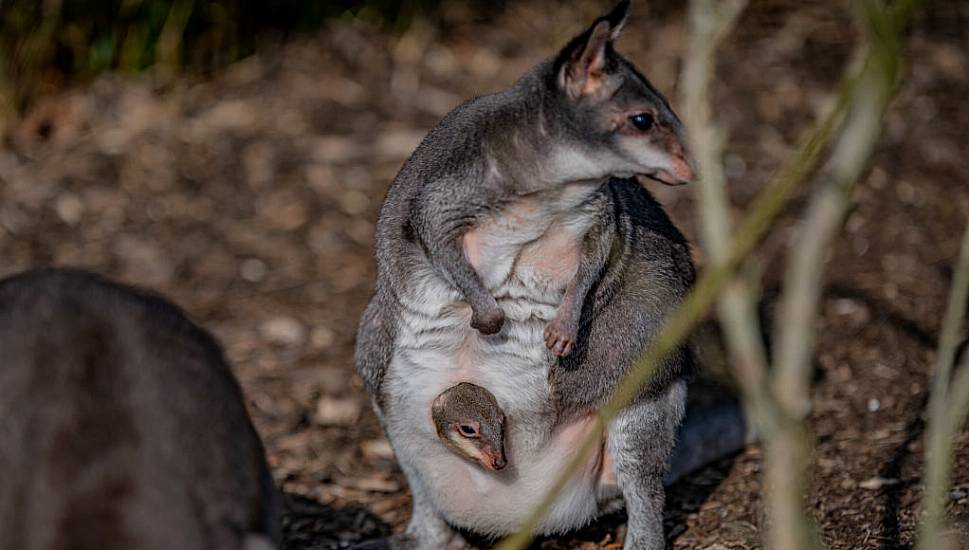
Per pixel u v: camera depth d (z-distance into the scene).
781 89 20.05
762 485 11.44
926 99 19.78
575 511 10.26
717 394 13.36
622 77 9.54
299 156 18.94
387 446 13.12
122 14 20.45
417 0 21.81
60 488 6.38
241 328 15.75
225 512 6.73
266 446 13.22
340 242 17.50
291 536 11.38
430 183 9.57
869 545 10.06
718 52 20.92
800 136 19.06
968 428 11.62
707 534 10.70
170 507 6.52
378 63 20.94
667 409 10.19
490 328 9.31
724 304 6.53
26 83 19.83
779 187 6.42
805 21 21.92
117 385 6.70
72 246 17.45
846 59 20.86
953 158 18.44
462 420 9.57
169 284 16.80
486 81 20.61
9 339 6.72
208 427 6.91
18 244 17.41
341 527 11.52
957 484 10.69
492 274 9.65
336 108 19.91
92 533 6.36
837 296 15.29
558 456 10.01
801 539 6.36
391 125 19.56
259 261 17.17
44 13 19.81
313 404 14.12
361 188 18.39
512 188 9.41
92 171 18.66
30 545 6.27
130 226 17.80
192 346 7.20
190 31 21.00
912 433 12.17
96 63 20.45
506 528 10.37
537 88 9.56
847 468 11.59
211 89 20.42
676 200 17.38
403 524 11.53
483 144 9.48
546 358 9.80
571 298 9.55
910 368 13.73
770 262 16.09
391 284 9.95
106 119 19.70
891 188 17.64
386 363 10.16
